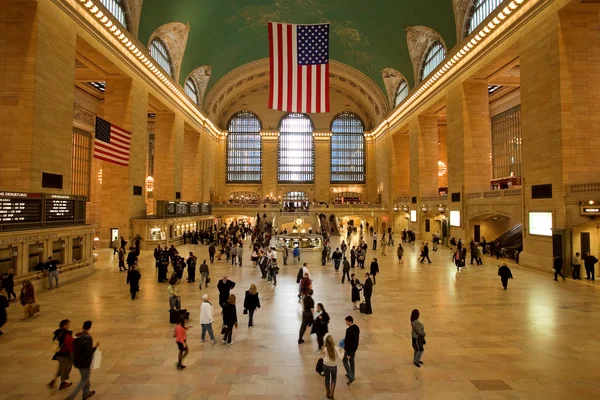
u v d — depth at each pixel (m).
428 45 31.27
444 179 41.91
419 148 34.12
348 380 6.14
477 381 6.14
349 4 30.50
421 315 9.98
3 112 14.81
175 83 30.47
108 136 19.22
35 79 14.98
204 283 14.16
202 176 41.84
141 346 7.63
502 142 34.12
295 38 18.12
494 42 21.08
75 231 15.16
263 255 16.23
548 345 7.76
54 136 16.22
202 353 7.30
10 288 10.61
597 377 6.30
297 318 9.74
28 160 14.73
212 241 27.98
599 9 16.05
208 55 35.53
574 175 15.95
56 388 5.85
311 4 30.81
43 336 8.17
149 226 24.12
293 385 5.99
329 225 41.97
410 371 6.50
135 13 23.92
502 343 7.87
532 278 15.17
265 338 8.19
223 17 31.20
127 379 6.16
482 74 23.89
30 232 12.48
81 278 15.00
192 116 37.69
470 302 11.37
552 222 16.44
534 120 17.83
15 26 15.05
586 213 14.86
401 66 35.38
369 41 35.00
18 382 6.04
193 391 5.77
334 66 43.38
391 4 28.64
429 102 31.14
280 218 37.88
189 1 26.83
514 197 19.69
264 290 13.10
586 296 12.09
